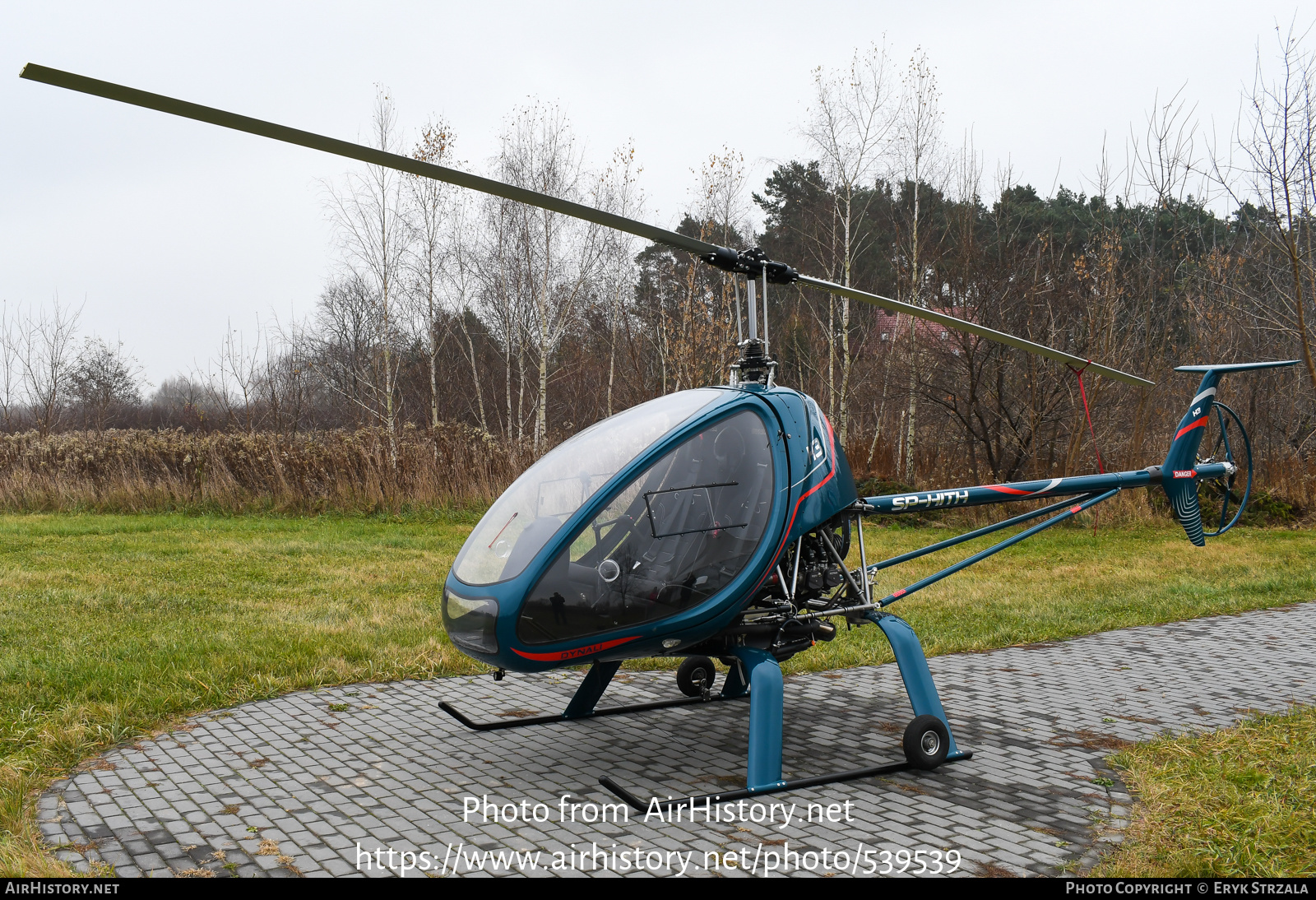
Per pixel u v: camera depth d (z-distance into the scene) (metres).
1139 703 5.02
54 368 19.70
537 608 3.44
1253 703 4.99
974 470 15.27
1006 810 3.45
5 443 15.05
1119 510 13.66
